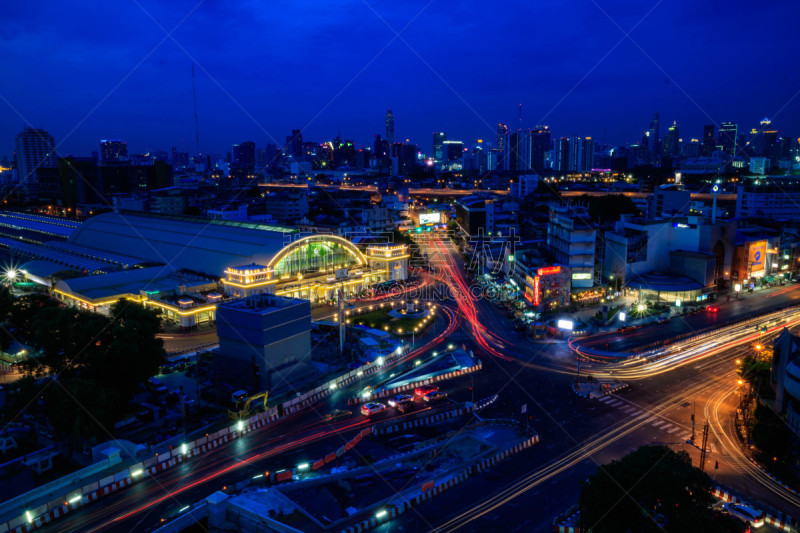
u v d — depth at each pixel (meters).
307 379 89.19
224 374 88.00
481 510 53.72
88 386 65.88
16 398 66.75
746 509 51.72
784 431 64.62
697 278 137.50
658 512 43.66
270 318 83.50
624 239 141.00
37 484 58.88
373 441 69.00
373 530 50.75
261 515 51.69
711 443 66.69
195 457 64.88
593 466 61.41
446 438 68.94
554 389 84.44
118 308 86.94
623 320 118.25
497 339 110.94
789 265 161.38
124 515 53.38
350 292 150.75
